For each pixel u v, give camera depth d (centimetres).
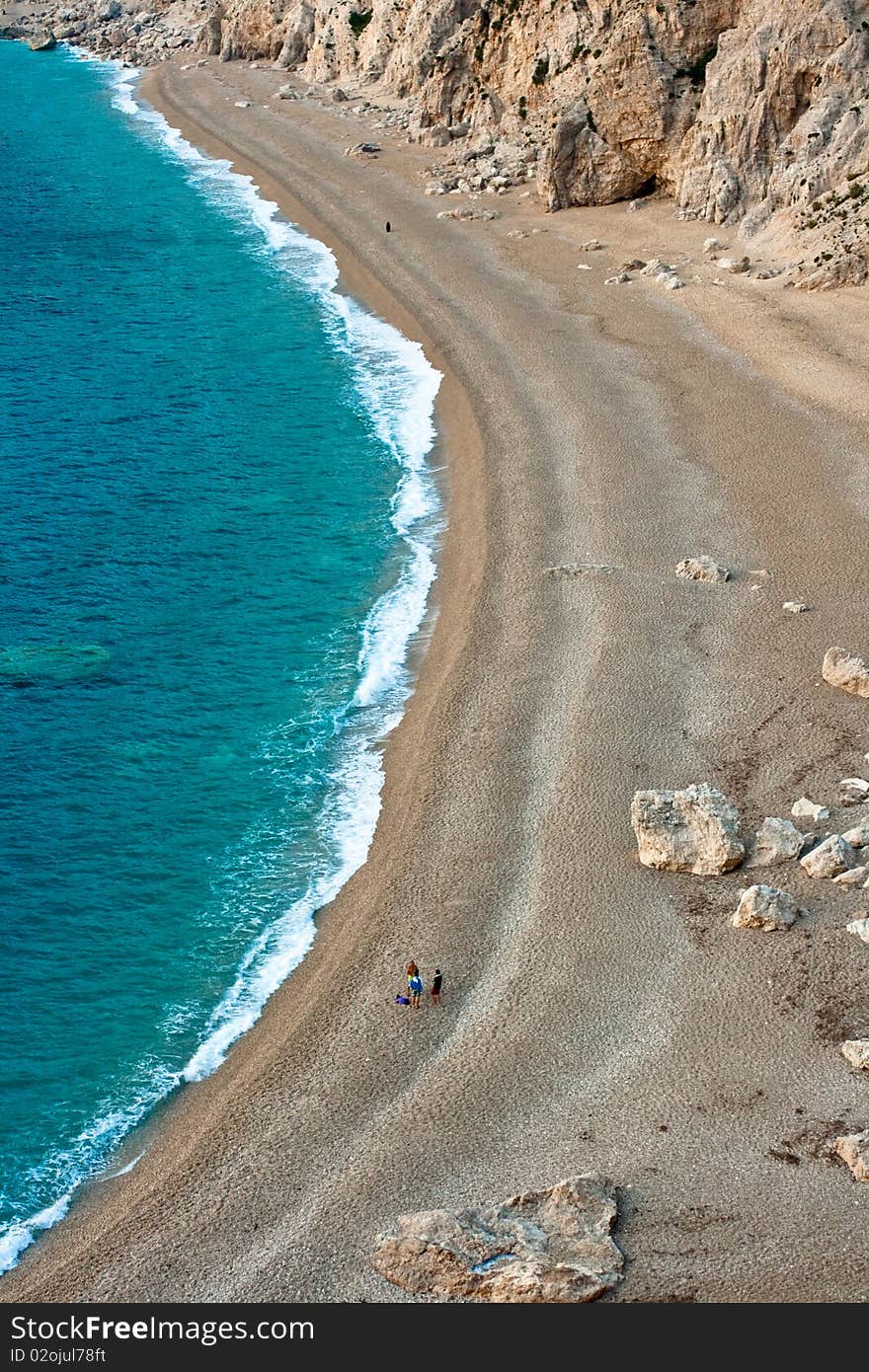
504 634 7050
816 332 10062
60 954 5500
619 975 4975
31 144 17862
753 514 7869
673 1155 4262
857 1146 4153
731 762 5956
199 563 8088
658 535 7750
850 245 10650
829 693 6334
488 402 9569
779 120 11900
